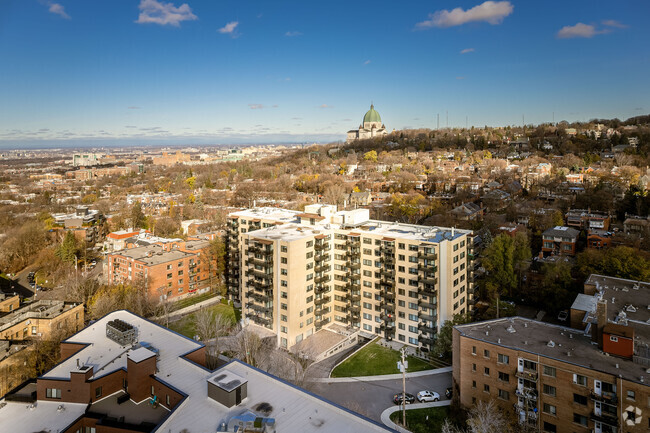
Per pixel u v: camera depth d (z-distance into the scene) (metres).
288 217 130.75
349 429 46.19
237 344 95.69
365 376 86.69
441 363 91.25
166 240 161.75
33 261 191.50
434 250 93.88
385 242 101.12
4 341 84.81
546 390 62.88
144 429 50.28
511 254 117.25
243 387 51.84
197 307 128.62
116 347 66.81
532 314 113.88
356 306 108.56
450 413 72.94
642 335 66.06
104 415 53.62
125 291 119.50
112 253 146.25
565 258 133.62
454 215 195.38
